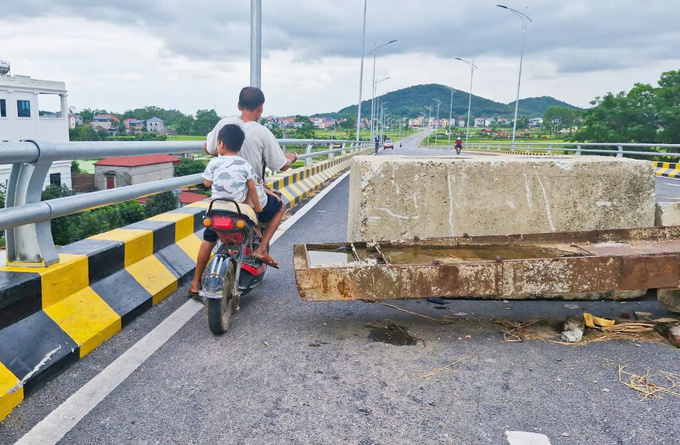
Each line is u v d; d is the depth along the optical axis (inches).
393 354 136.6
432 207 183.8
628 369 128.1
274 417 105.7
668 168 845.2
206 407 109.0
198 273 167.3
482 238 173.2
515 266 140.3
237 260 155.0
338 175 725.9
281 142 402.6
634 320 156.5
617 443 97.7
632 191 185.8
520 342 145.3
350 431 101.2
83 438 97.0
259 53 377.7
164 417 104.8
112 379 119.6
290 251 251.0
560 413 108.0
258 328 153.3
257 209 158.2
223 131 154.3
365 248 173.6
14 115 1587.1
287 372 125.5
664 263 141.3
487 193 184.1
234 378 121.9
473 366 129.9
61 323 128.1
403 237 184.4
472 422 104.6
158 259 184.2
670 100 2044.8
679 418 106.0
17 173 123.2
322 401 112.3
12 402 105.4
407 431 101.4
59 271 131.3
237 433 100.0
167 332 147.7
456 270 140.3
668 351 138.6
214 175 150.2
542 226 185.3
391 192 182.7
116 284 156.2
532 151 1476.4
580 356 135.7
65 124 1770.4
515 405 111.1
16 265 130.3
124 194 159.0
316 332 151.0
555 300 179.0
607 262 140.4
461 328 155.3
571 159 191.0
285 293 186.9
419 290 141.1
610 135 2054.6
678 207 188.4
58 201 129.3
